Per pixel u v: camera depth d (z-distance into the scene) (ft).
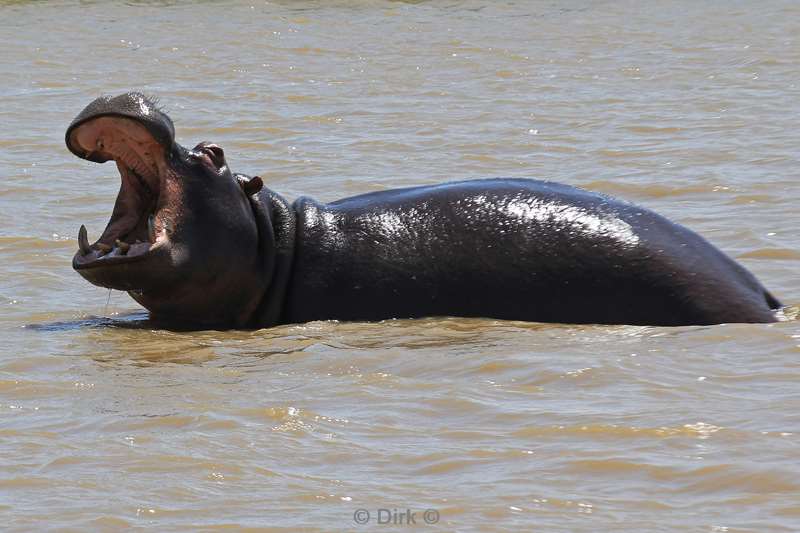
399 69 327.88
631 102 280.31
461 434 96.43
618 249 129.70
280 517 82.58
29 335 131.03
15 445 96.37
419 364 115.14
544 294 130.00
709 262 130.21
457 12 404.16
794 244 160.25
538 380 108.88
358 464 91.45
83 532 81.05
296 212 138.10
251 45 359.05
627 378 108.06
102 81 314.55
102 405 105.70
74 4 410.72
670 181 202.39
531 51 348.79
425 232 134.62
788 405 99.66
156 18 393.09
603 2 416.05
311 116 271.69
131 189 132.05
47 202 196.75
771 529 78.84
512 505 83.51
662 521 80.59
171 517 82.99
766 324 122.93
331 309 134.31
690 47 347.97
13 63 335.26
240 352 122.62
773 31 365.40
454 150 236.22
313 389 108.58
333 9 405.59
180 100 292.81
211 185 132.16
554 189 136.87
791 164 211.20
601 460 90.17
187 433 98.17
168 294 132.57
